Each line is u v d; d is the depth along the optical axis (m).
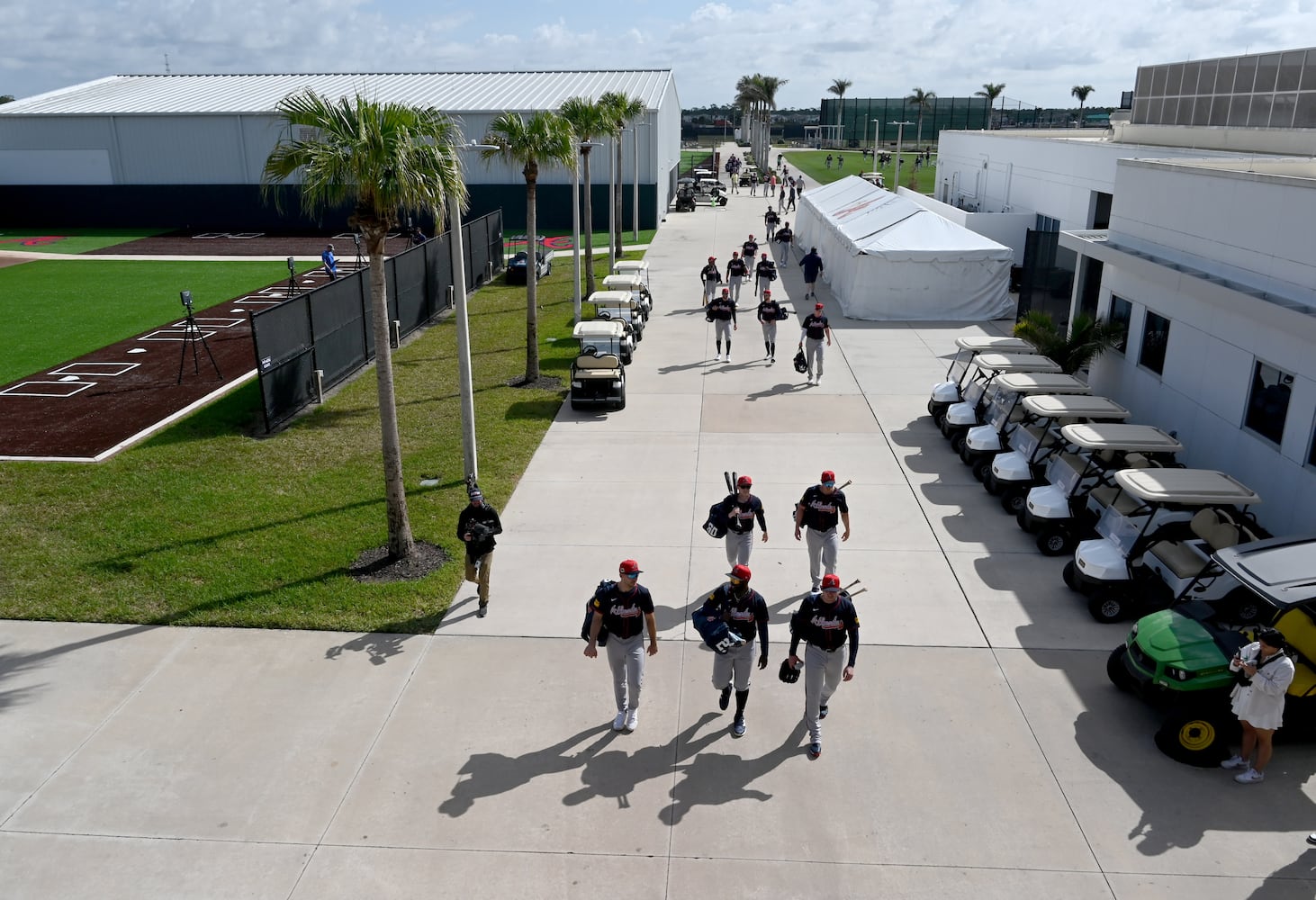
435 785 7.48
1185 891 6.41
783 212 54.16
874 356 21.20
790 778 7.55
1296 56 17.39
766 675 9.07
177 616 10.02
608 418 16.94
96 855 6.77
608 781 7.51
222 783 7.51
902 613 10.12
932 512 12.79
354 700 8.59
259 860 6.72
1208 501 9.65
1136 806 7.23
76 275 34.47
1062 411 12.43
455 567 11.18
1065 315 23.41
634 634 7.79
